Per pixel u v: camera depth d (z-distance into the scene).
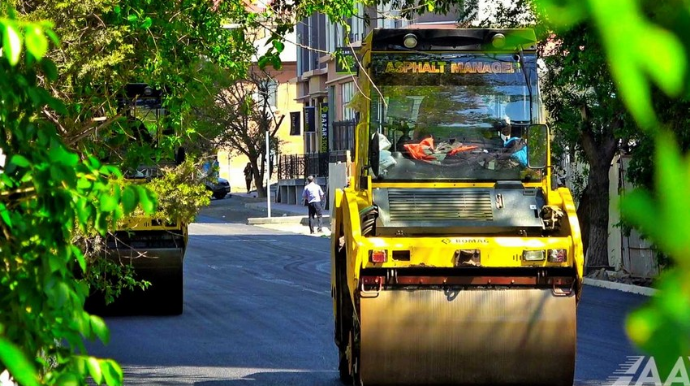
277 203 106.31
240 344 24.91
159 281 29.55
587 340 23.98
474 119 18.97
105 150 18.80
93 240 19.75
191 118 20.61
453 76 19.02
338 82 96.12
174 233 29.09
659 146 1.84
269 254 54.44
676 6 1.73
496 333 16.75
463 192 18.75
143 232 29.50
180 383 20.05
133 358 23.09
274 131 107.75
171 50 19.80
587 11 1.78
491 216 18.55
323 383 19.89
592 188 39.28
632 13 1.74
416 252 16.80
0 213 6.20
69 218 6.41
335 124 85.88
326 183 96.00
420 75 19.02
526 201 18.75
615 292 35.28
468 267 16.80
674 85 1.72
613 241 39.72
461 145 18.95
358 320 17.14
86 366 6.09
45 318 6.27
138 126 19.30
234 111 99.38
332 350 23.92
